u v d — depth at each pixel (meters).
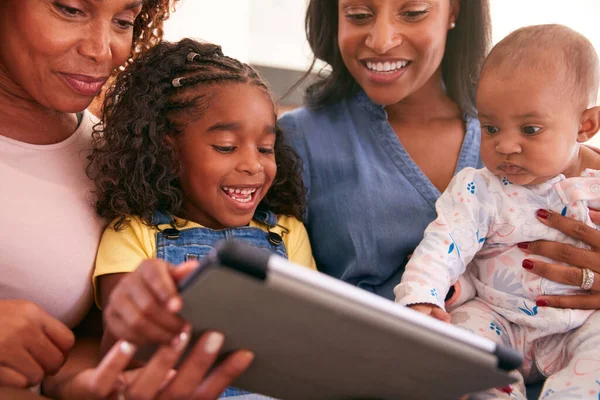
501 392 1.07
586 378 1.01
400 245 1.30
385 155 1.36
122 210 1.13
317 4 1.43
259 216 1.29
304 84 1.57
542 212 1.16
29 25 0.95
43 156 1.06
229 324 0.66
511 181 1.16
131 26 1.07
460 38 1.40
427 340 0.65
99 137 1.20
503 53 1.13
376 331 0.63
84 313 1.10
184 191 1.22
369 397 0.77
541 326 1.14
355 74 1.34
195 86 1.19
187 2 1.88
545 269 1.13
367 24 1.28
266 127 1.19
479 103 1.14
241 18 2.00
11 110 1.05
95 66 1.00
